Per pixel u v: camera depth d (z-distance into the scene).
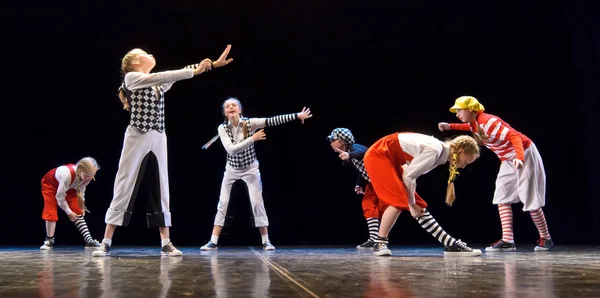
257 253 2.95
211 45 4.95
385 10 4.86
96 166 4.03
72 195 4.05
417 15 4.84
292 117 3.75
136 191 2.72
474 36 4.80
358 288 1.29
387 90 4.90
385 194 2.60
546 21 4.68
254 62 4.96
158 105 2.75
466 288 1.28
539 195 3.36
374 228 3.77
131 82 2.64
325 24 4.91
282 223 4.93
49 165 5.02
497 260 2.29
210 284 1.38
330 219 4.93
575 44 4.57
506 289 1.26
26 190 5.02
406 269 1.81
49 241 3.99
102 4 4.88
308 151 4.95
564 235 4.56
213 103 4.99
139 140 2.69
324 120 4.94
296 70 4.95
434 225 2.71
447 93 4.84
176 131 5.00
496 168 4.82
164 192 2.76
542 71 4.71
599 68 4.39
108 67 5.00
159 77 2.62
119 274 1.65
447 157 2.60
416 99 4.88
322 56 4.94
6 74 5.00
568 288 1.28
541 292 1.21
